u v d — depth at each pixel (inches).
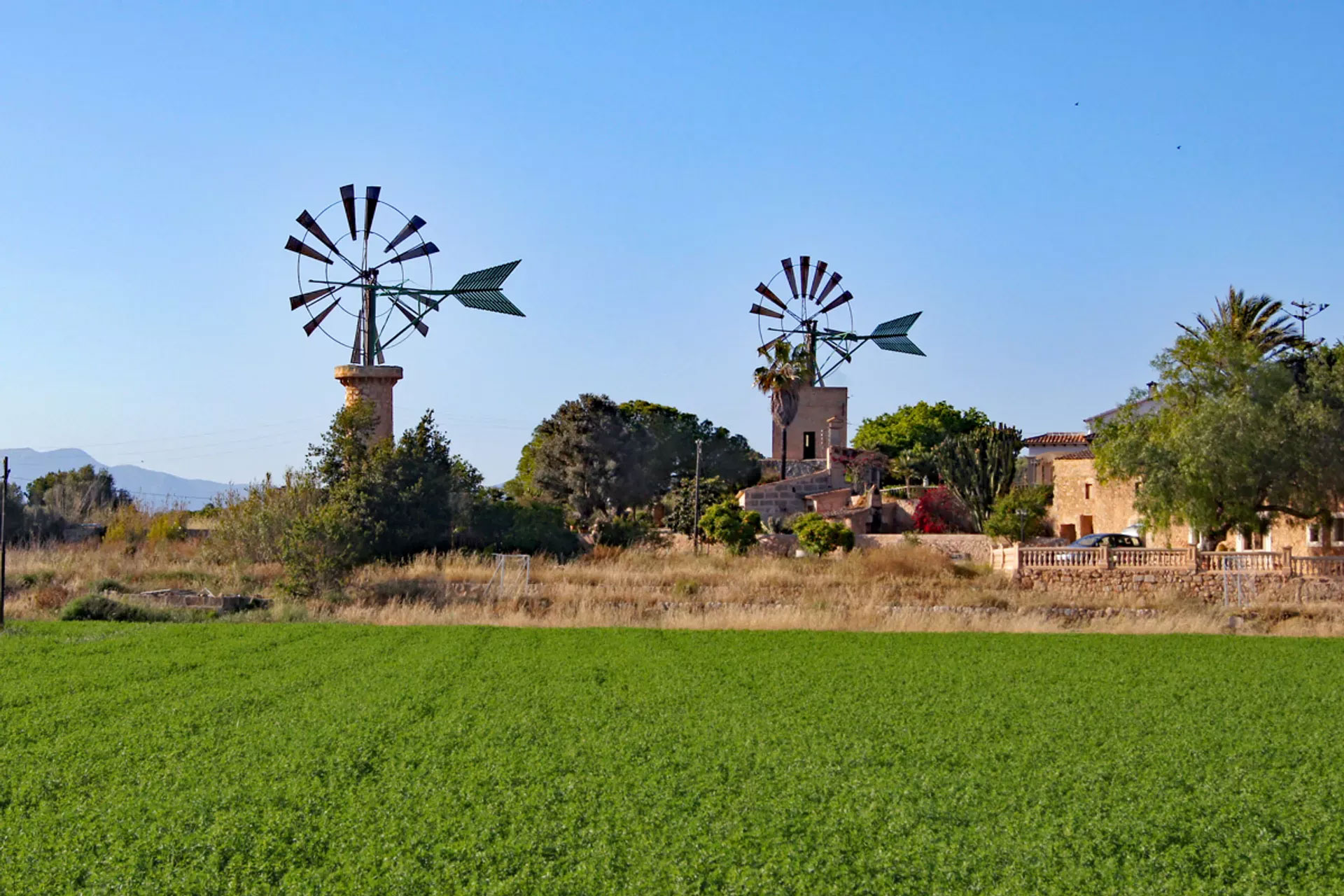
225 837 456.4
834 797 522.6
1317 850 451.8
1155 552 1590.8
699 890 406.6
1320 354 1592.0
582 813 494.9
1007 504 2288.4
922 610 1364.4
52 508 2437.3
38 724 669.3
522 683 832.9
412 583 1526.8
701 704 753.0
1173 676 884.0
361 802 511.5
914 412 3764.8
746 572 1706.4
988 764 585.9
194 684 821.9
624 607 1379.2
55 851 448.5
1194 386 1595.7
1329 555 1560.0
